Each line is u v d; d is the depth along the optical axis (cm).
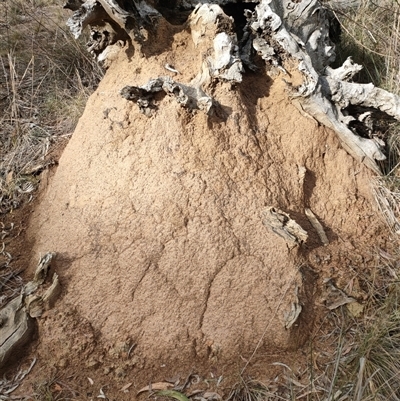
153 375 120
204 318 123
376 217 147
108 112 146
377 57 201
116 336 123
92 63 226
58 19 275
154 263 128
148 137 138
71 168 149
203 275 126
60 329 125
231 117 138
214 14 141
